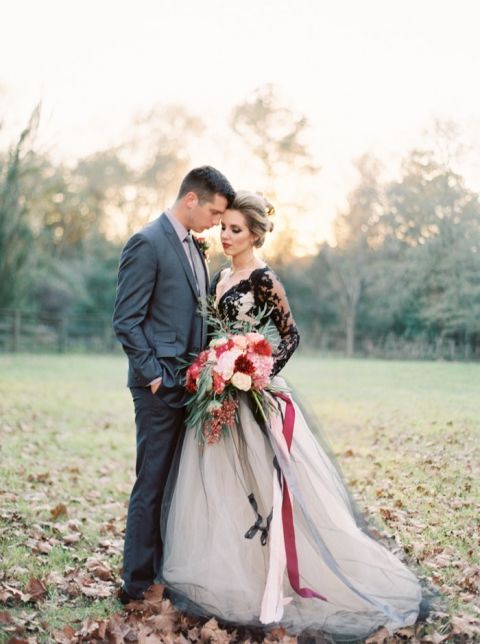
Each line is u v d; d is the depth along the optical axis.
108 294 24.09
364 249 11.50
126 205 23.98
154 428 3.25
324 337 13.73
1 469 5.71
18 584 3.35
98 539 4.20
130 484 5.69
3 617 2.94
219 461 3.17
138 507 3.27
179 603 3.09
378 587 3.02
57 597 3.28
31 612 3.10
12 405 9.38
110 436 7.73
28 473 5.66
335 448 5.80
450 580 3.40
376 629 2.87
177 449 3.31
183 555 3.08
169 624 2.96
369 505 4.41
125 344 3.20
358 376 8.05
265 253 14.52
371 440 5.79
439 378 5.96
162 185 23.20
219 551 2.99
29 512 4.55
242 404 3.22
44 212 23.03
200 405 3.15
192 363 3.22
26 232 21.30
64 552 3.90
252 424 3.20
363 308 11.77
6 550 3.82
